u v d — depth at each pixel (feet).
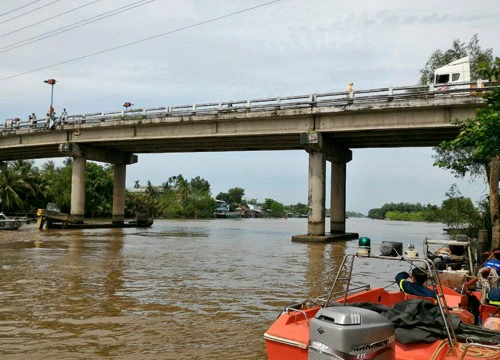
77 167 149.79
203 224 234.79
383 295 24.21
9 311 31.17
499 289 23.57
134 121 131.23
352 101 101.50
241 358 22.04
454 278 27.20
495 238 63.82
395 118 98.17
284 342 16.88
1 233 116.98
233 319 29.89
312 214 112.88
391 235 159.12
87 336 25.53
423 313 17.26
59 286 41.04
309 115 107.76
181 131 127.03
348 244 103.35
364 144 127.75
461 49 114.32
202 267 56.95
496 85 45.34
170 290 40.04
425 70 118.42
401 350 16.31
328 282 46.14
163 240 106.32
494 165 64.23
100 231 138.62
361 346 13.43
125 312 31.35
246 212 540.52
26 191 217.36
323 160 113.19
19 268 52.70
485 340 16.21
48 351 22.82
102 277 46.75
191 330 27.09
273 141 126.82
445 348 16.03
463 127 42.50
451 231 114.42
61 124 147.95
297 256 73.51
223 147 143.23
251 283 44.88
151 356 22.25
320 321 14.11
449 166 50.96
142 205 334.85
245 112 114.62
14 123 163.43
